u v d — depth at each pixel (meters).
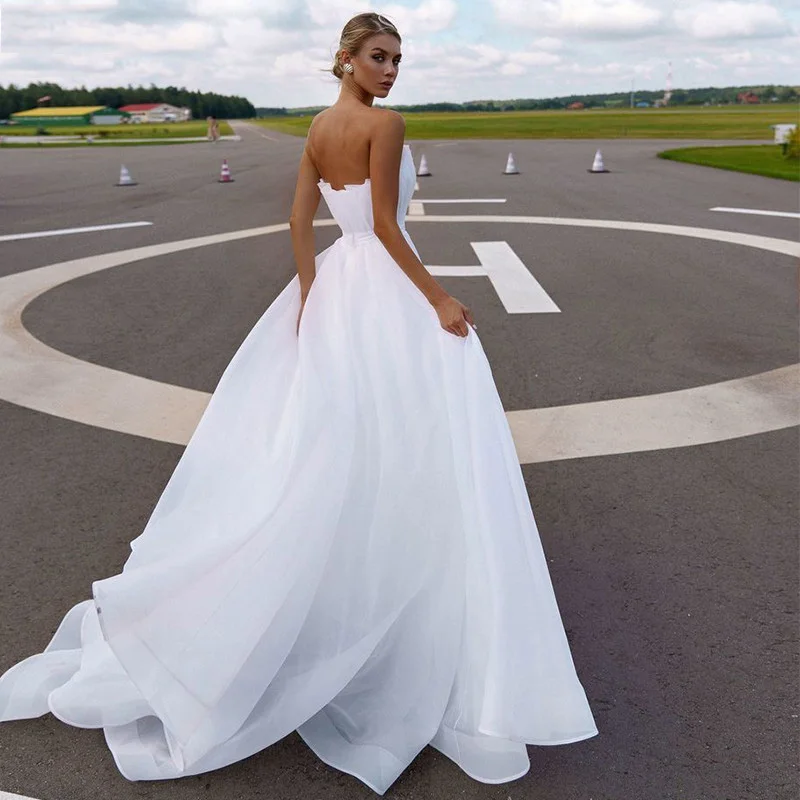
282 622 2.01
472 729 2.12
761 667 2.60
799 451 4.20
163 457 4.19
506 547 2.01
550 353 5.81
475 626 2.05
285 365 2.32
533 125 57.72
